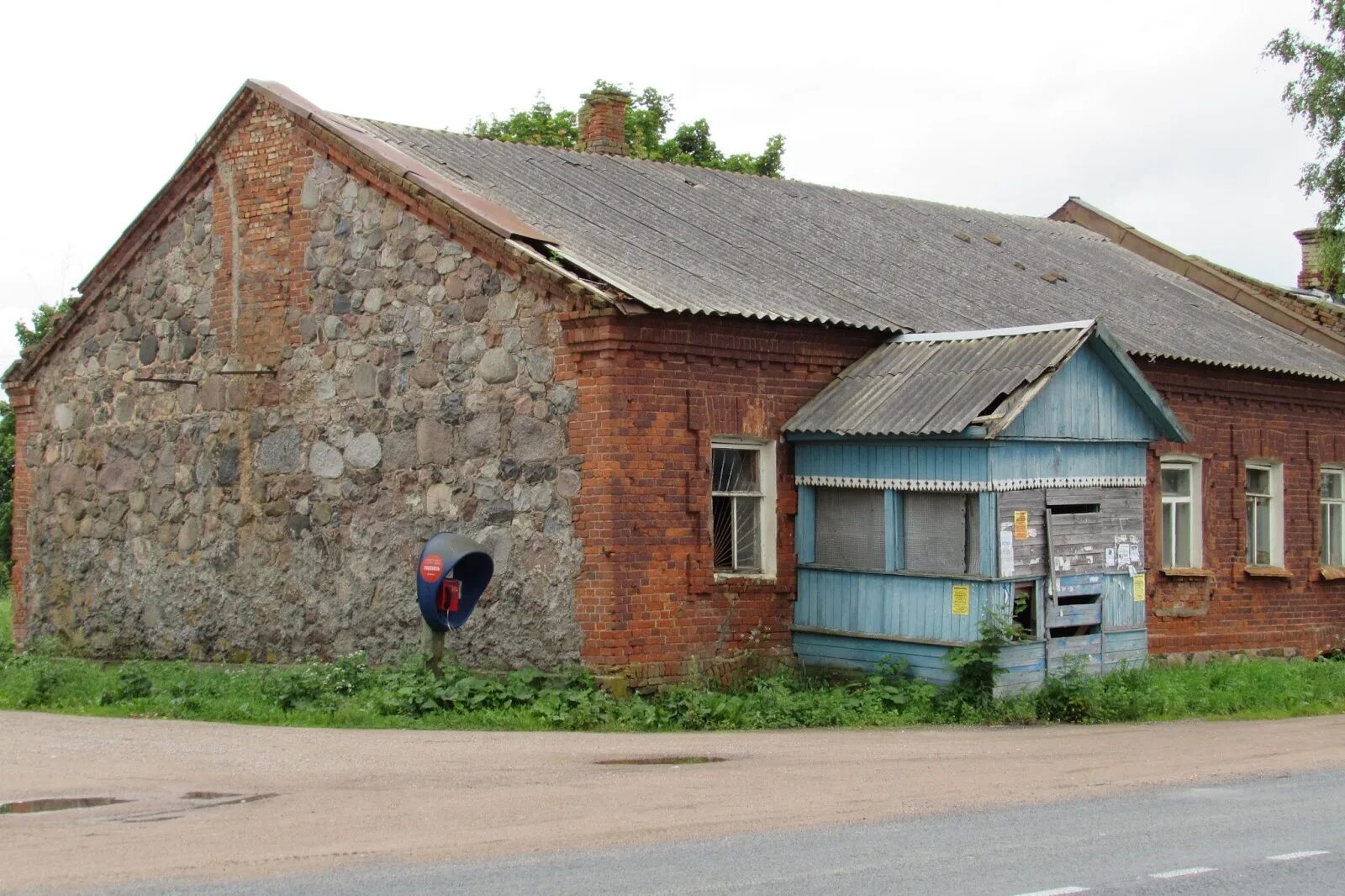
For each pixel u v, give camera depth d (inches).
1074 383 664.4
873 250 875.4
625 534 627.2
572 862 316.8
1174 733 579.5
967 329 744.3
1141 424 696.4
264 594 753.6
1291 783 439.2
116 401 839.7
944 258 916.0
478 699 597.9
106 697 627.2
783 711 602.5
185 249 809.5
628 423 628.7
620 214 773.3
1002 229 1066.1
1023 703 626.8
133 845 333.4
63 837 342.0
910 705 625.3
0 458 1689.2
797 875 305.1
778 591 690.2
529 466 650.8
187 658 787.4
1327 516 973.8
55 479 872.3
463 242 677.9
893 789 417.7
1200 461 868.0
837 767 464.8
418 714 586.2
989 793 412.2
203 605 781.9
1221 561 877.2
